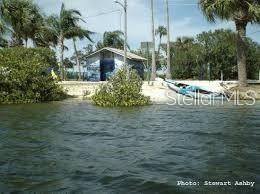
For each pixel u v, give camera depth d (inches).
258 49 2290.8
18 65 1214.9
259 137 533.3
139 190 312.5
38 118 784.3
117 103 1056.8
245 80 1244.5
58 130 619.8
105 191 310.3
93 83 1425.9
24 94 1201.4
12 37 1724.9
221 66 2162.9
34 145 492.7
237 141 505.0
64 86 1373.0
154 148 469.1
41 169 374.6
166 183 327.3
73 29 1791.3
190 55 2311.8
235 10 1190.3
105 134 578.2
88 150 460.8
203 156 422.3
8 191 311.6
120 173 358.3
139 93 1090.1
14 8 1672.0
